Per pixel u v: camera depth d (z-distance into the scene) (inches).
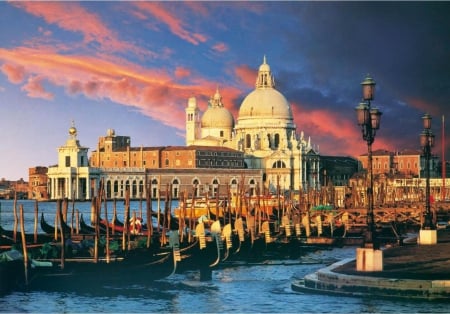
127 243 2758.4
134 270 2450.8
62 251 2362.2
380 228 4256.9
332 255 3405.5
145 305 2137.1
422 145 2910.9
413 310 1820.9
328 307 1898.4
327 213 4384.8
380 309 1839.3
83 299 2217.0
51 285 2331.4
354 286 2003.0
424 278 1962.4
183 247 2738.7
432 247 2783.0
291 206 5285.4
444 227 4340.6
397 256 2449.6
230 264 3058.6
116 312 2050.9
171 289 2389.3
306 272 2824.8
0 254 2345.0
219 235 2805.1
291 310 1918.1
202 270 2615.7
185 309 2071.9
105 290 2361.0
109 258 2434.8
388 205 5403.5
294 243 3499.0
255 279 2623.0
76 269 2364.7
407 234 4269.2
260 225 3890.3
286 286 2401.6
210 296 2249.0
